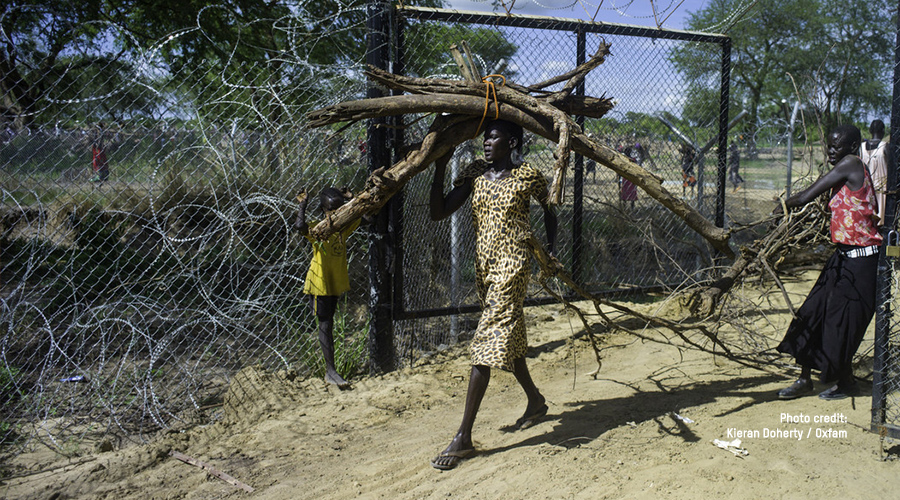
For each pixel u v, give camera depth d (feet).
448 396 14.88
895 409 12.77
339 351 16.85
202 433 13.16
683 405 13.76
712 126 21.45
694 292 16.35
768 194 28.40
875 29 59.52
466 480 10.71
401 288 16.58
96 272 18.74
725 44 20.30
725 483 10.26
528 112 12.73
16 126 14.93
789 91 59.72
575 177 18.76
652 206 21.07
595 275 20.49
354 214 13.32
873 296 13.05
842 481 10.31
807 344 13.74
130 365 16.08
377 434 12.89
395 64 15.97
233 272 18.44
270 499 10.27
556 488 10.30
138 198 16.14
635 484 10.32
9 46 16.85
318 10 25.49
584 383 15.49
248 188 15.99
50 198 15.61
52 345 14.47
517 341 11.71
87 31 26.50
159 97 15.12
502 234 11.64
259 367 15.72
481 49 17.34
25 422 13.30
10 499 10.32
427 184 17.19
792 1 59.88
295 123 15.89
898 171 10.90
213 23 31.30
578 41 18.03
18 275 17.90
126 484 10.84
